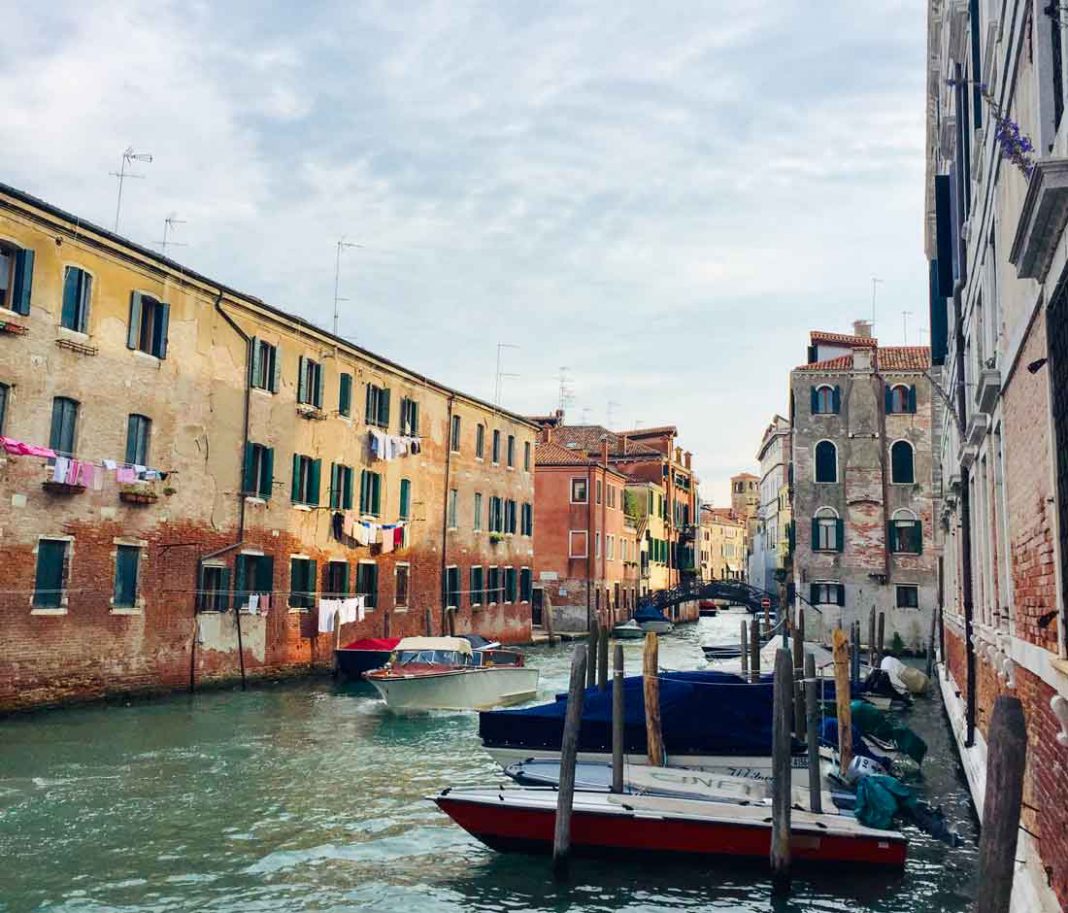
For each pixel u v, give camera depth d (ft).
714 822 32.45
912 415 118.83
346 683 78.95
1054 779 19.10
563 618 153.99
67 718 56.39
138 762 46.68
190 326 69.67
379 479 94.99
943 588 83.10
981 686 40.50
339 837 35.73
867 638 115.85
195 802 39.99
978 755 40.04
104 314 62.13
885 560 116.67
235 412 74.08
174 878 31.01
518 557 129.18
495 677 69.77
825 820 33.65
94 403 61.05
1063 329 17.22
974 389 41.22
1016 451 25.95
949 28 43.24
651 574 196.54
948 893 30.83
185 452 68.59
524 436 132.87
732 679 55.83
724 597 162.50
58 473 57.06
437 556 106.93
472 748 53.16
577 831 33.27
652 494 200.75
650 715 41.57
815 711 35.78
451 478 111.04
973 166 38.24
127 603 63.41
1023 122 21.83
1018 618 26.14
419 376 102.63
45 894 29.22
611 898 30.22
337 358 88.02
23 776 43.16
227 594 72.54
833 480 119.34
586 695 44.45
